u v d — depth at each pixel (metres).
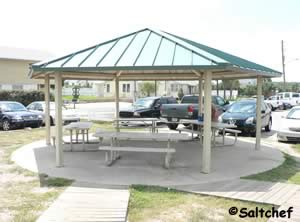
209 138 7.33
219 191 6.04
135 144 11.33
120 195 5.76
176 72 11.91
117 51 7.76
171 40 7.93
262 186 6.38
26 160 8.66
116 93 13.21
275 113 29.98
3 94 29.44
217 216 4.89
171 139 7.82
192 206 5.29
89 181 6.66
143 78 13.23
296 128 12.23
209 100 7.18
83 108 29.88
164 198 5.64
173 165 8.16
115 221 4.63
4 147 10.88
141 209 5.14
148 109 17.12
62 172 7.39
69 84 60.06
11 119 16.39
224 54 8.82
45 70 7.22
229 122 14.18
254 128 13.96
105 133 8.73
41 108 19.00
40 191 6.01
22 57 37.22
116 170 7.61
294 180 6.86
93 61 7.29
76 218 4.73
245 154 9.77
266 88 52.50
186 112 14.57
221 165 8.23
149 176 7.08
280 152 10.21
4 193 5.90
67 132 14.93
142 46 7.87
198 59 6.82
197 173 7.38
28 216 4.82
